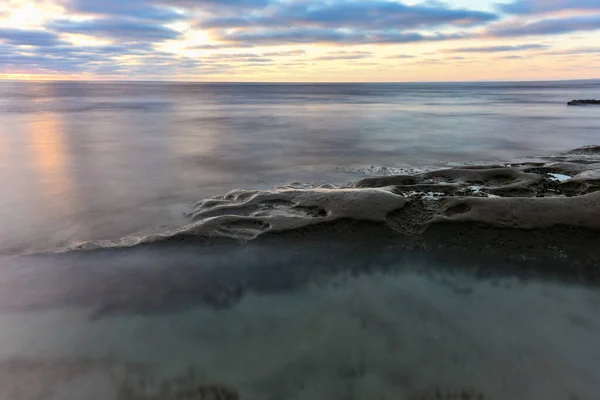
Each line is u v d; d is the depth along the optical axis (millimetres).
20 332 5082
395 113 35938
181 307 5641
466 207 8062
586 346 4945
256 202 8906
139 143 18594
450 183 10445
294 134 22000
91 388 4293
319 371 4586
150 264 6688
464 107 44094
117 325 5254
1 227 8156
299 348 4918
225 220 7914
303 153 16406
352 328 5273
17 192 10539
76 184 11352
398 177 11055
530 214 7625
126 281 6211
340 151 16859
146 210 9172
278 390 4320
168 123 27203
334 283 6258
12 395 4184
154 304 5691
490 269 6566
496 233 7355
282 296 5934
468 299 5867
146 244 7262
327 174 12828
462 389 4348
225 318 5434
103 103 49812
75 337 5027
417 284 6227
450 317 5488
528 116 32281
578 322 5367
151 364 4641
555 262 6637
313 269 6613
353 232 7598
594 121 27984
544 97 69812
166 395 4234
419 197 9031
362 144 18562
